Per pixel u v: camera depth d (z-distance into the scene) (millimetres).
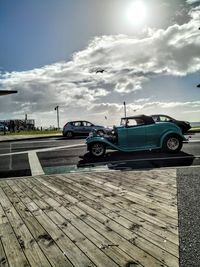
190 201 4637
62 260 2926
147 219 3938
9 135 29859
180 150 11297
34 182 6781
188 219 3859
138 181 6297
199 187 5488
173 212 4164
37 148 15539
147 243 3209
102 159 10258
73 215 4258
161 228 3604
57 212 4434
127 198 5004
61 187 6102
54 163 10008
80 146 15445
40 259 2971
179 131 10367
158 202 4676
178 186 5656
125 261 2838
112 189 5695
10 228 3867
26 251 3166
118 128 10297
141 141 10250
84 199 5074
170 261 2801
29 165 9836
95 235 3492
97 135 10750
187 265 2721
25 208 4730
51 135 26312
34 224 3971
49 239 3447
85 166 8969
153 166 8172
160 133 10266
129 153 11406
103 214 4230
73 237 3467
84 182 6477
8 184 6707
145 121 10281
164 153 10766
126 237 3391
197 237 3303
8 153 13773
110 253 3018
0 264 2908
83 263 2844
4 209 4734
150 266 2725
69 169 8594
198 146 12375
